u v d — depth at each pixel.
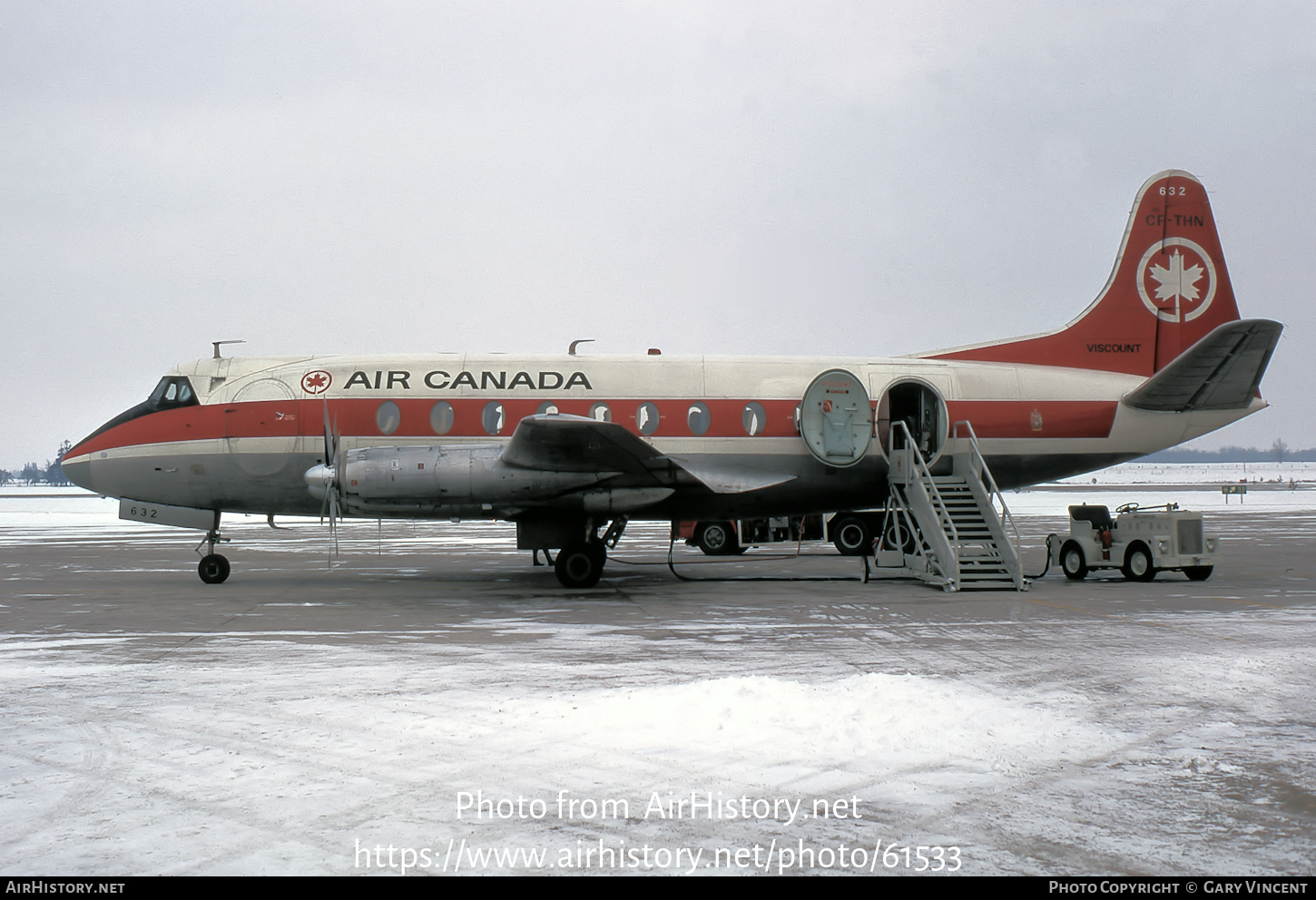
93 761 6.37
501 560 24.00
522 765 6.32
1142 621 12.54
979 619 12.84
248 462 17.31
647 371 17.92
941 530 16.72
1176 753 6.54
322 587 17.25
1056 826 5.28
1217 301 19.55
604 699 8.00
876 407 18.19
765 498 18.12
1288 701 7.96
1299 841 5.05
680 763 6.36
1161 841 5.05
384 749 6.64
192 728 7.17
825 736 6.92
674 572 18.75
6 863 4.77
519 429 14.14
